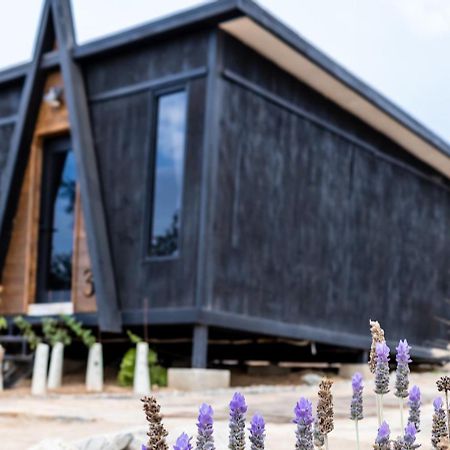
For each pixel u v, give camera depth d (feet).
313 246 45.14
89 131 42.68
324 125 46.78
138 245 40.32
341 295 47.37
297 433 7.96
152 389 36.32
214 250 38.04
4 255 45.09
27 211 45.11
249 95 40.96
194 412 24.39
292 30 40.37
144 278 39.78
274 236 42.04
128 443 16.71
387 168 53.72
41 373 36.73
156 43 41.34
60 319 40.47
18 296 44.55
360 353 49.49
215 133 38.34
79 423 23.24
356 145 50.16
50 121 44.80
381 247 52.06
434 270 58.85
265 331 40.75
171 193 39.86
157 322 38.55
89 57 43.19
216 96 38.58
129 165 41.47
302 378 42.37
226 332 41.75
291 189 43.65
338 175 48.01
